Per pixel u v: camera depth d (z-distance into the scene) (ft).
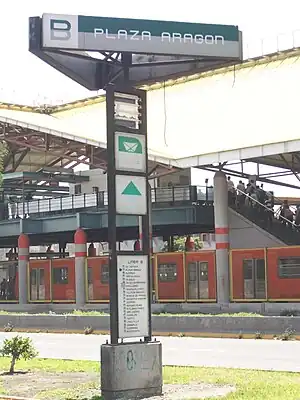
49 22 37.45
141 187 39.60
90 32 37.78
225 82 160.76
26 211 166.91
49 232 158.81
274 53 158.92
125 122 39.60
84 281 144.15
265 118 131.75
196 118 147.23
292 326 78.84
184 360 58.85
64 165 207.00
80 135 143.84
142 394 37.37
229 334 83.87
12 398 38.78
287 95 140.15
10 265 169.07
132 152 39.50
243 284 120.26
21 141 166.91
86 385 42.78
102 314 104.99
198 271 127.65
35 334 98.68
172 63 40.65
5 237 174.60
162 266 132.67
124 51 38.17
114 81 40.24
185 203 140.46
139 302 38.78
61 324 102.27
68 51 38.27
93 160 160.35
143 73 40.91
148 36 38.55
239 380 42.22
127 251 38.73
